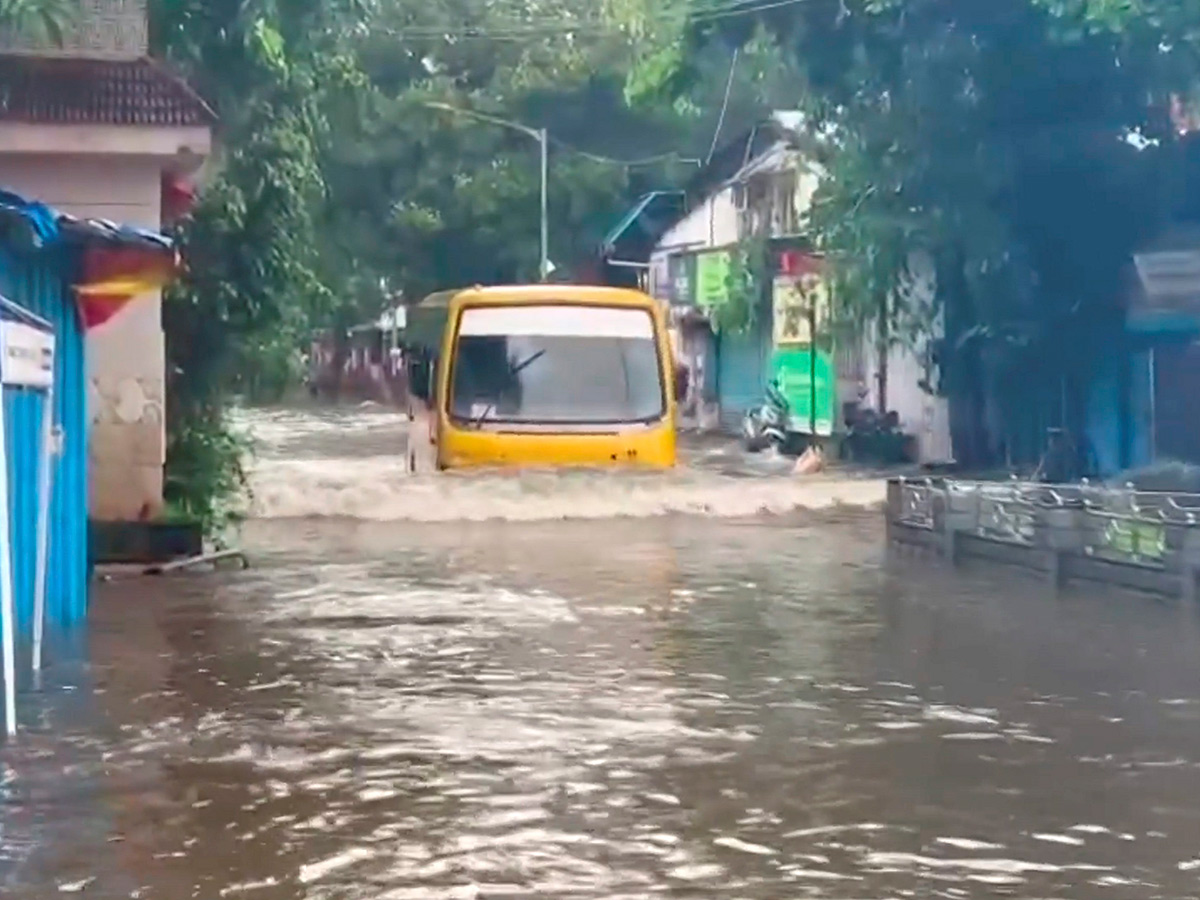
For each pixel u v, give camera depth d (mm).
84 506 12602
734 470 29141
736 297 38625
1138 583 13570
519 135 49062
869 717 9031
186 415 17391
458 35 48875
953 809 7254
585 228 50125
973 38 24266
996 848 6699
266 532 18922
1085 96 24391
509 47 49031
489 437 20672
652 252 48406
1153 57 23297
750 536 18703
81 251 11594
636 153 50094
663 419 21141
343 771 7848
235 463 18000
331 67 17891
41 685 9875
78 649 11094
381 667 10453
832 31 24875
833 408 34906
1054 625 12219
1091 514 14242
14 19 13953
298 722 8875
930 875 6363
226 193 16734
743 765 7992
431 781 7672
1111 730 8727
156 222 15328
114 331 15492
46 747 8305
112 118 14688
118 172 15258
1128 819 7105
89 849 6637
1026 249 25562
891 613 12867
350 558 16438
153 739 8477
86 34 14961
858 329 30641
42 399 10977
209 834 6844
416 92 48125
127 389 15570
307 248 17859
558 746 8352
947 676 10211
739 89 44500
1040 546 14820
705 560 16438
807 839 6809
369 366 65062
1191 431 23984
